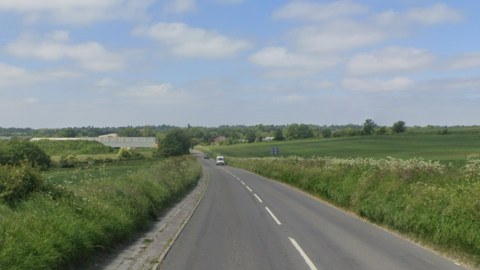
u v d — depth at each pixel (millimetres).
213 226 10492
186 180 23703
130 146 117688
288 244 8070
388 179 11656
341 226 10164
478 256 6566
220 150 131500
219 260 6887
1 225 5754
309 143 121562
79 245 6383
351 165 16281
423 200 8961
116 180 13625
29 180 8016
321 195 16812
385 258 6855
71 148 85562
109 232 7805
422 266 6332
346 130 158250
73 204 7973
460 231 7109
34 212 6773
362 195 12023
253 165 47000
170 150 90938
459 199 7938
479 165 9555
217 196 19047
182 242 8469
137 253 7488
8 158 45750
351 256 7016
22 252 5172
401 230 9148
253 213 12836
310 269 6219
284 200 16453
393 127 134750
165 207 14508
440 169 10773
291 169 26172
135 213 9969
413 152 65188
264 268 6320
